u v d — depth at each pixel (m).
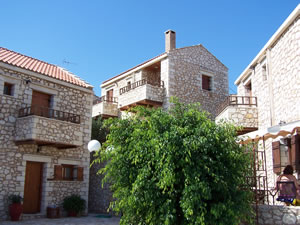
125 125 7.67
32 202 14.71
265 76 14.97
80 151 16.61
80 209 15.59
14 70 14.41
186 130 6.67
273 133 8.74
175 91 20.20
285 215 7.67
